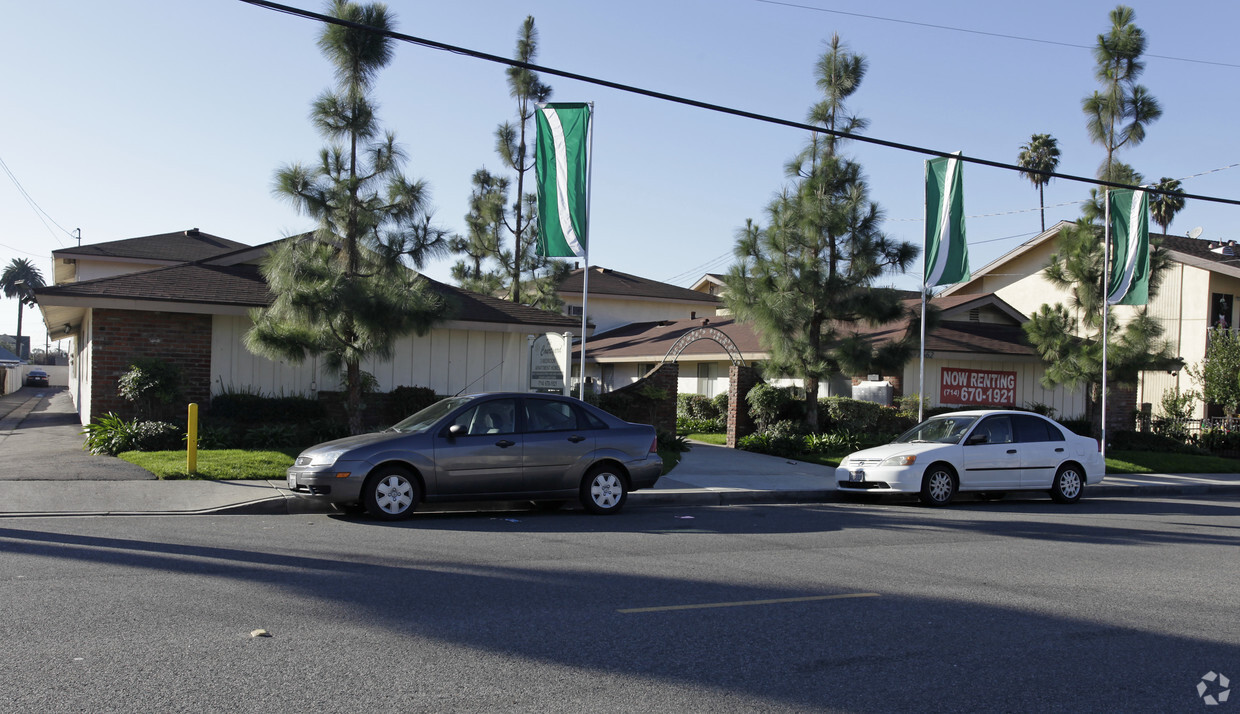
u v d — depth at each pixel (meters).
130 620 6.32
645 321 46.53
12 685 4.98
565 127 15.65
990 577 8.71
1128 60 22.66
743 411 22.20
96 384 17.25
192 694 4.91
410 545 9.55
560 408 12.44
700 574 8.45
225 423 17.36
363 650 5.78
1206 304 30.78
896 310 20.20
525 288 33.50
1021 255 35.84
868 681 5.48
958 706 5.09
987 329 27.12
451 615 6.70
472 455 11.62
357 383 16.48
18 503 11.34
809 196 19.92
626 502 13.81
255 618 6.46
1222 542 11.34
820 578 8.45
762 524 11.99
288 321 15.42
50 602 6.75
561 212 15.67
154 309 17.14
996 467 15.18
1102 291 22.86
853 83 20.42
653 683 5.32
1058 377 22.77
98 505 11.44
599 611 6.95
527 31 32.78
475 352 20.78
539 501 12.85
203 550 8.87
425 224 15.96
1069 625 6.92
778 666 5.72
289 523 10.91
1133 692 5.40
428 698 4.95
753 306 20.28
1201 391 30.41
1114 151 22.89
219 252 31.92
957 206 18.84
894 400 24.00
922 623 6.87
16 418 26.16
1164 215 55.03
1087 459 15.97
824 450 20.41
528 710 4.82
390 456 11.23
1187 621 7.12
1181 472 21.75
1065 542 11.05
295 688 5.05
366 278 15.88
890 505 14.85
